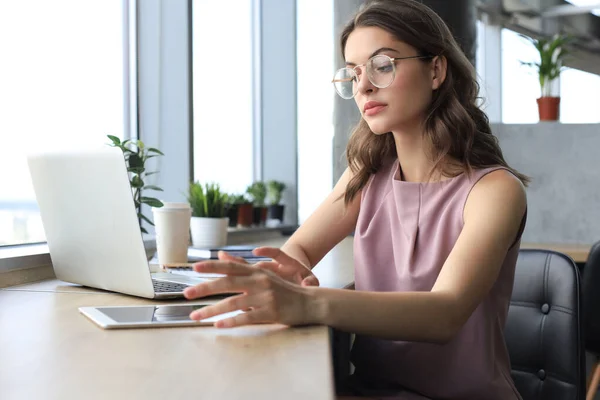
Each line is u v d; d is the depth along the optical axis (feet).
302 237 5.38
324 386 2.30
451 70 4.62
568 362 4.91
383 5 4.48
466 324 4.25
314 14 13.48
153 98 9.38
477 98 4.87
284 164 13.85
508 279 4.34
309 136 13.70
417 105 4.47
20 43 6.95
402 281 4.51
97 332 3.25
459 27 13.76
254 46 13.76
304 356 2.75
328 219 5.39
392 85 4.41
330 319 3.31
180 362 2.64
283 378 2.40
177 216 6.30
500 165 4.40
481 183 4.25
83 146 4.39
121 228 4.22
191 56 10.08
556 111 13.94
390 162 5.02
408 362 4.37
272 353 2.80
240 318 3.23
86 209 4.51
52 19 7.43
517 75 15.16
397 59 4.40
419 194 4.53
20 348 2.89
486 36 15.17
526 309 5.22
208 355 2.76
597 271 9.05
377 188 5.00
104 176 4.24
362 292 3.45
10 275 5.05
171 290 4.42
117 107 8.77
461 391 4.25
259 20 13.80
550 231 13.12
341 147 13.41
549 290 5.14
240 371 2.50
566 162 12.96
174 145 9.97
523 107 15.15
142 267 4.17
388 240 4.77
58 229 4.91
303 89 13.69
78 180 4.49
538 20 16.66
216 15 11.44
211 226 8.14
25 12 7.01
